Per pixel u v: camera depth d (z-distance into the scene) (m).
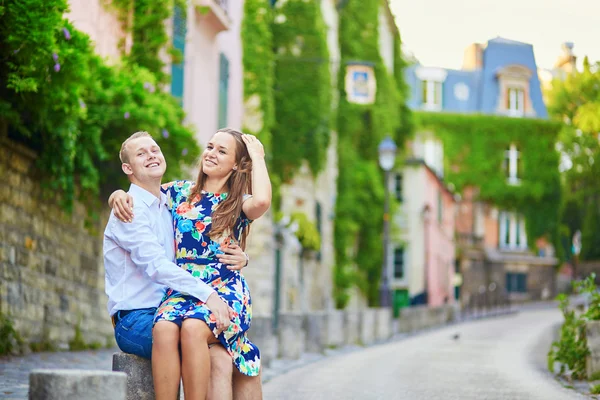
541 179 71.19
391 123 46.47
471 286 71.88
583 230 78.19
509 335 31.11
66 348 16.00
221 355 5.75
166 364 5.56
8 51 11.99
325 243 41.28
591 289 13.75
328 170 42.22
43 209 15.19
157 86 18.50
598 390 11.71
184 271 5.77
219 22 24.89
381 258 44.69
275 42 37.16
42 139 14.39
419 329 36.41
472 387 12.84
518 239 72.69
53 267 15.66
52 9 12.09
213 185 6.18
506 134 70.69
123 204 5.93
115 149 15.96
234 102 28.86
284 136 36.75
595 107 78.62
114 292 5.98
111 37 19.22
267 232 29.00
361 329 26.14
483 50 74.81
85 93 14.99
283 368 16.19
